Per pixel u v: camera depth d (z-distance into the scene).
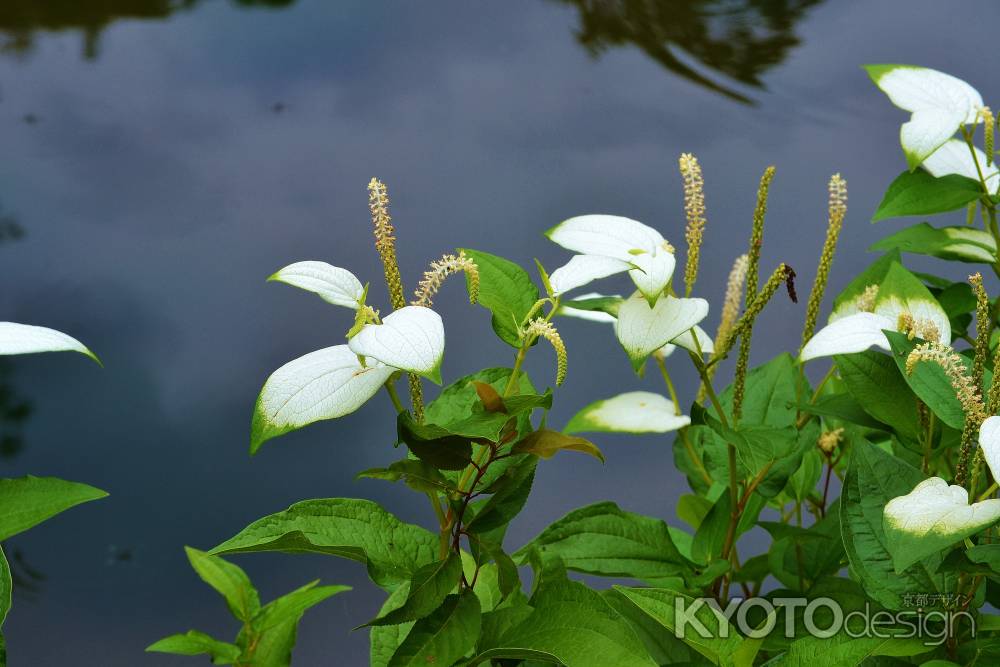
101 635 1.83
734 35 3.78
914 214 1.28
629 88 3.51
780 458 1.20
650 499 1.95
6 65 3.99
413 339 1.03
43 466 2.21
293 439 2.33
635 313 1.17
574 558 1.23
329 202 3.08
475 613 1.10
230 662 1.25
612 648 1.08
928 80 1.25
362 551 1.11
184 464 2.23
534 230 2.74
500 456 1.09
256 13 4.38
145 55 4.09
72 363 2.56
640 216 2.71
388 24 4.21
